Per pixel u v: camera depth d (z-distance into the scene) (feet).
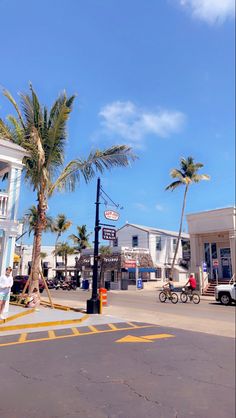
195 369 20.25
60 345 25.62
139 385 17.17
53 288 138.51
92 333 31.19
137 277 125.29
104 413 13.74
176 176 119.85
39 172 47.67
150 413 13.88
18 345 25.40
